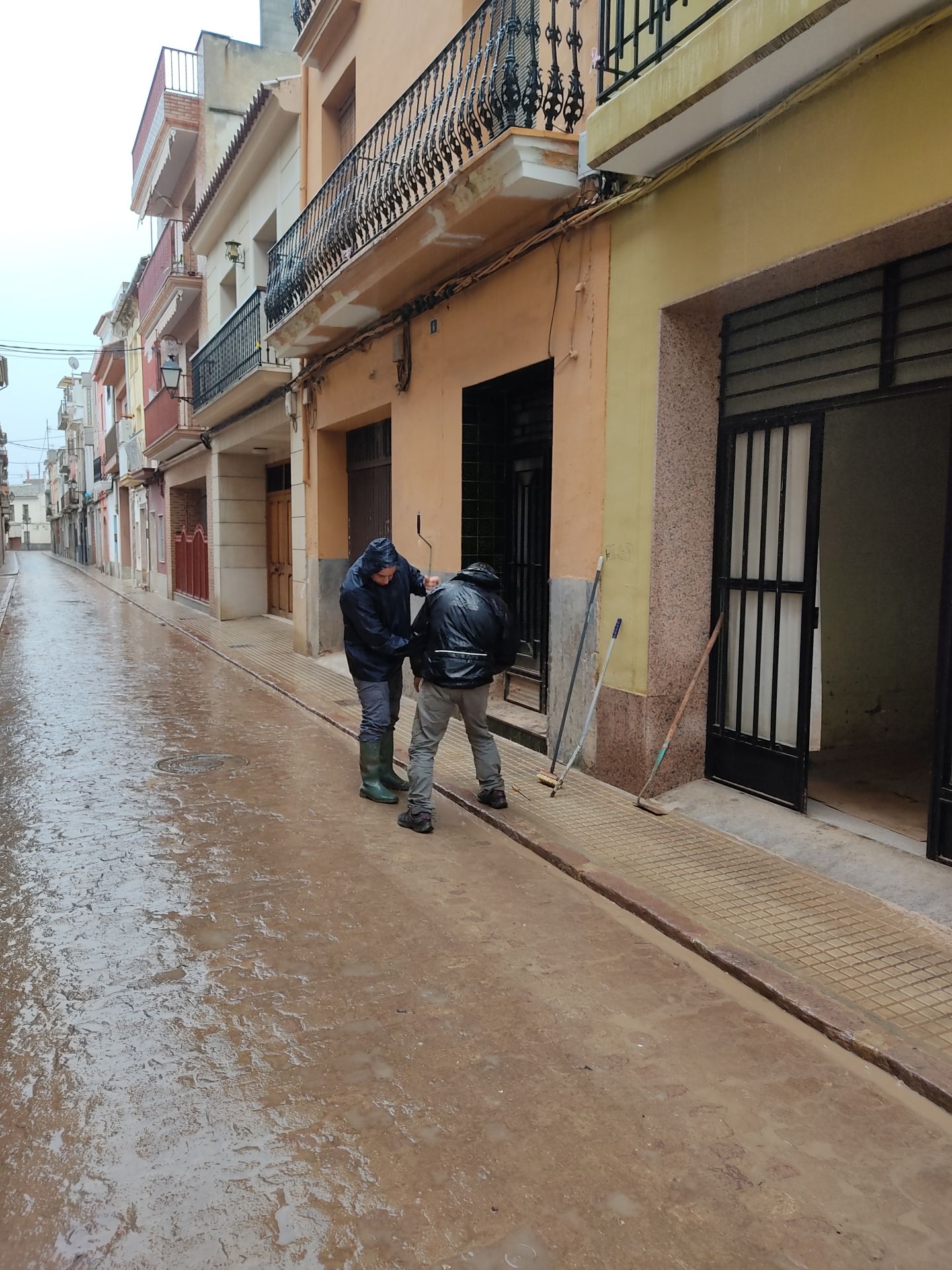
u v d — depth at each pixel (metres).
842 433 5.67
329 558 11.52
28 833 5.11
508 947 3.75
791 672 5.02
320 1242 2.17
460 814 5.52
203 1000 3.29
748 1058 2.97
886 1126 2.63
